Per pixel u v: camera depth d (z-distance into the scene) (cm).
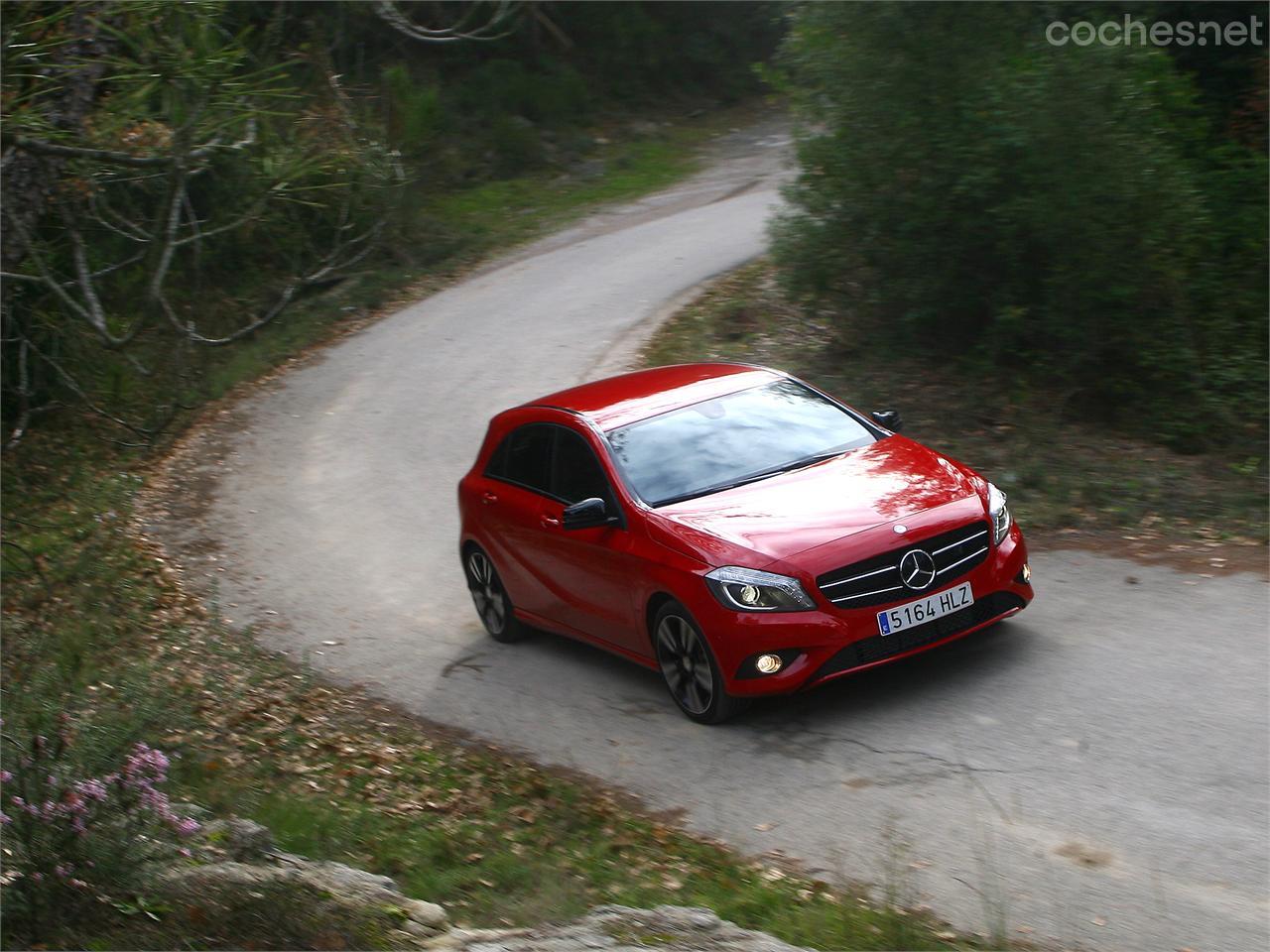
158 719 682
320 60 1491
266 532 1350
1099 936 453
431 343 2058
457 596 1082
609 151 3650
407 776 733
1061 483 1077
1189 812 531
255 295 2416
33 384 1644
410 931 490
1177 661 688
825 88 1469
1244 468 1109
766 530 690
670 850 584
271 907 495
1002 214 1274
